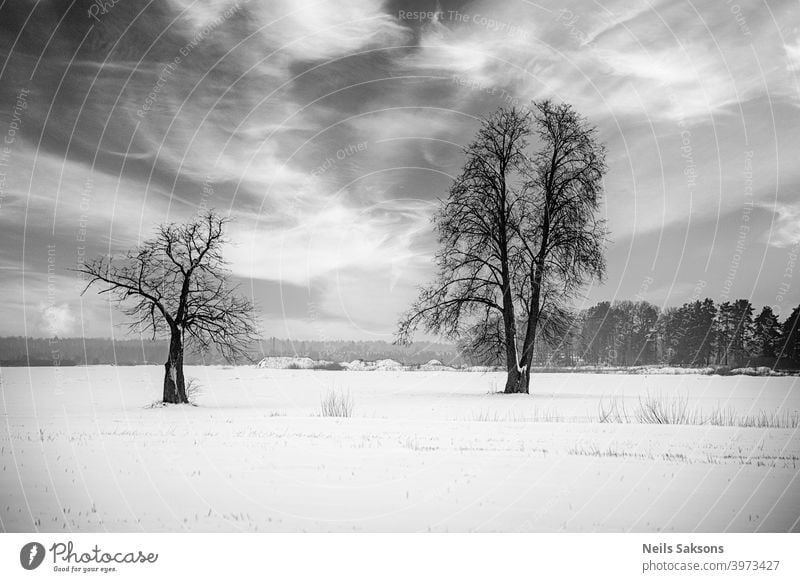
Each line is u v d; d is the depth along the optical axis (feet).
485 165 119.65
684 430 65.67
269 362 281.13
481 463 44.06
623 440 57.06
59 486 36.58
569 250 113.50
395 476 39.47
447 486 36.76
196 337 114.73
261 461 44.73
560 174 118.73
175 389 112.27
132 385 176.76
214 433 63.05
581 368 255.50
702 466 42.93
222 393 148.46
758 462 44.45
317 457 46.62
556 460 45.32
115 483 37.35
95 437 59.62
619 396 123.54
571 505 32.83
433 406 102.89
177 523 29.86
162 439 57.82
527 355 122.21
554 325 119.85
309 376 219.82
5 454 47.96
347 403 111.14
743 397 126.11
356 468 42.09
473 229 119.75
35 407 107.45
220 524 29.66
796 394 135.03
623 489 36.19
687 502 33.63
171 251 112.78
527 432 63.87
